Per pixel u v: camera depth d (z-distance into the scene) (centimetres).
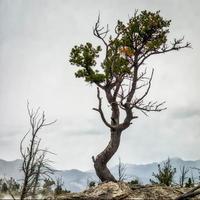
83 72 1759
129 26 1847
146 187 1373
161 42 1861
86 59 1741
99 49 1781
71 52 1781
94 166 1592
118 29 1889
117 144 1598
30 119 778
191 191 1195
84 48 1769
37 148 764
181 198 1188
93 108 1573
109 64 1680
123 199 1254
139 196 1270
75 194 1252
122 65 1688
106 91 1686
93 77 1666
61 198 1174
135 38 1836
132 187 1381
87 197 1245
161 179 1681
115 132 1605
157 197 1262
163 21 1858
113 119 1616
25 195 748
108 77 1667
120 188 1324
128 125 1606
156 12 1866
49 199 1055
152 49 1858
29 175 750
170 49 1903
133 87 1658
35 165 752
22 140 768
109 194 1280
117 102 1623
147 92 1599
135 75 1692
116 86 1669
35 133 770
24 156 755
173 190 1347
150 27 1827
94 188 1351
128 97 1638
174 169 1717
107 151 1581
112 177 1580
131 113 1600
